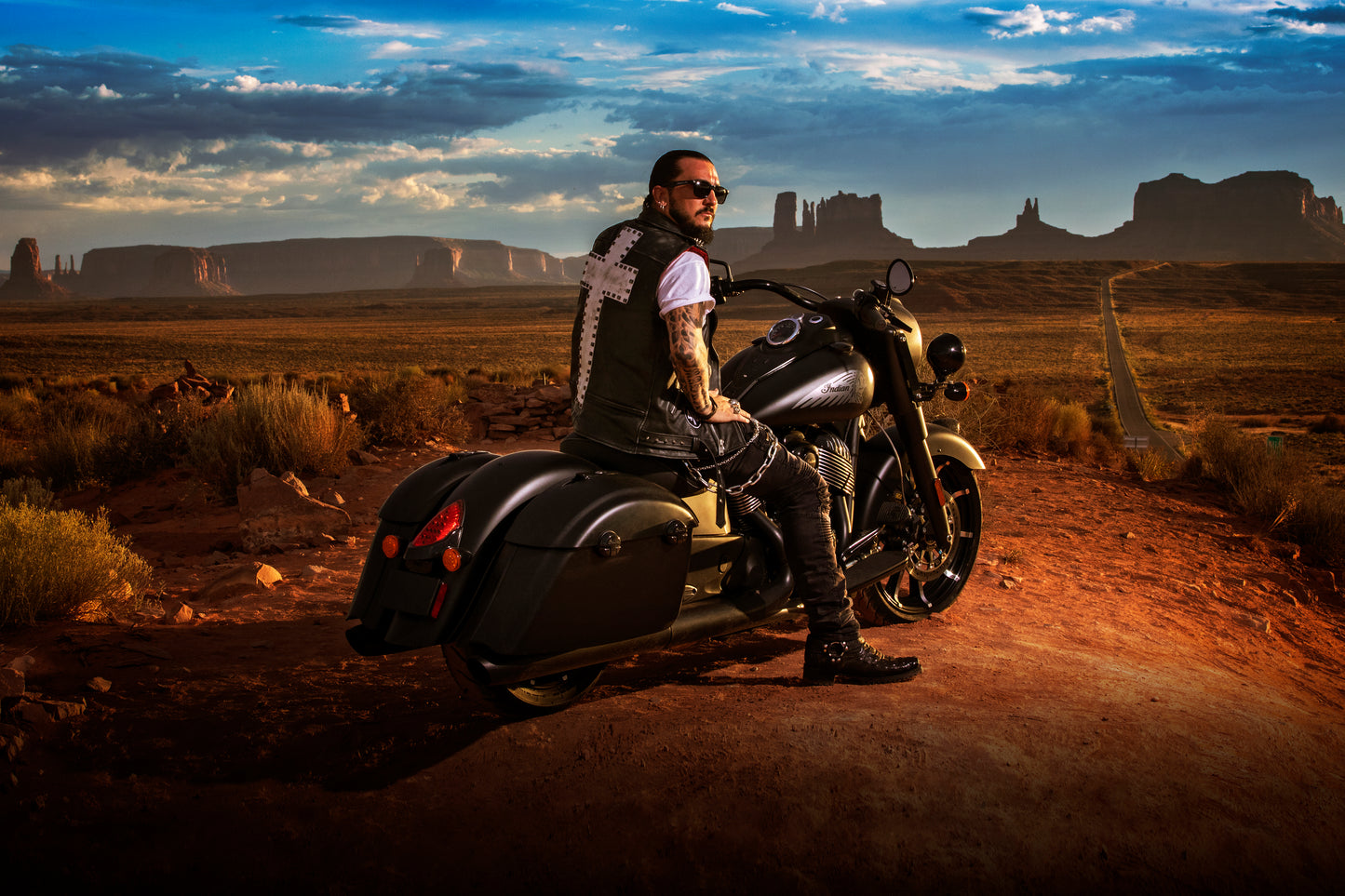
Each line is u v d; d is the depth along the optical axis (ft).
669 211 8.77
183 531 22.15
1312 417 168.04
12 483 23.94
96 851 6.80
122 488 29.09
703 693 10.07
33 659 10.87
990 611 14.49
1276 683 13.30
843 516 11.27
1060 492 27.50
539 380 67.31
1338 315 529.04
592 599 8.29
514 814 7.41
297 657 11.79
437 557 8.13
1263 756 8.81
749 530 10.18
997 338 400.88
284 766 8.32
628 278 8.53
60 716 9.23
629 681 10.72
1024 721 9.07
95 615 13.05
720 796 7.57
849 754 8.21
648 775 7.95
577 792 7.72
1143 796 7.66
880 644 12.13
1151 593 17.20
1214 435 33.24
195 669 11.11
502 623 7.97
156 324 627.46
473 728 9.11
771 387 10.23
